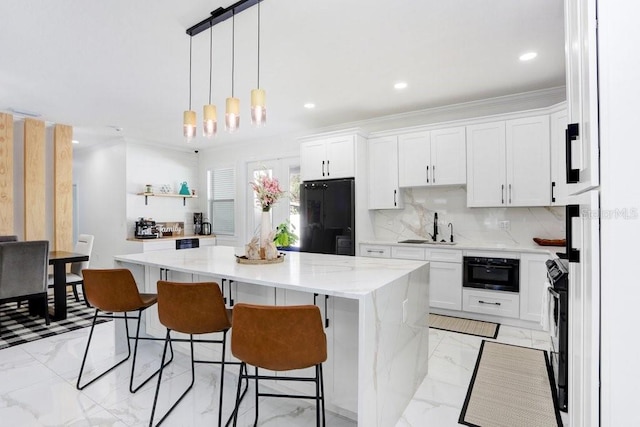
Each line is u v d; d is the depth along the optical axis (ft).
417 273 7.55
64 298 12.54
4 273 10.71
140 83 11.32
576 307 3.95
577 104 3.52
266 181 8.45
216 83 11.32
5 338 10.65
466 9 7.32
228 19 7.62
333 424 6.44
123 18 7.59
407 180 13.92
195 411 6.84
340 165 14.51
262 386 7.74
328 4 7.12
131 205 19.34
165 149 21.06
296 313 4.86
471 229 13.65
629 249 2.64
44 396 7.32
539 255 11.00
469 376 8.22
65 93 12.18
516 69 10.32
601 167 2.72
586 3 2.95
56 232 16.08
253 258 8.27
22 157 15.24
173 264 8.05
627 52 2.64
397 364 6.44
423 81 11.25
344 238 14.15
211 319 6.26
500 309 11.70
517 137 11.75
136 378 8.13
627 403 2.67
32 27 7.90
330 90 12.05
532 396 7.34
